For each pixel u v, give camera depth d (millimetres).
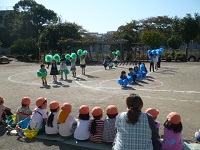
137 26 50656
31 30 57750
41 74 14953
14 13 61156
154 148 4109
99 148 5559
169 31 49219
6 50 56281
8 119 7184
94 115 5891
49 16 58938
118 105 9578
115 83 15023
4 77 19203
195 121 7438
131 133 3859
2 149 5711
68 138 6164
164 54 36406
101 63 32031
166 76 17797
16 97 11570
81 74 19906
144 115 3938
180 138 4973
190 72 20109
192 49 44750
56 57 16266
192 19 36688
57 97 11344
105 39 35094
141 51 41000
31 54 39344
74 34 39625
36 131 6309
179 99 10414
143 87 13430
